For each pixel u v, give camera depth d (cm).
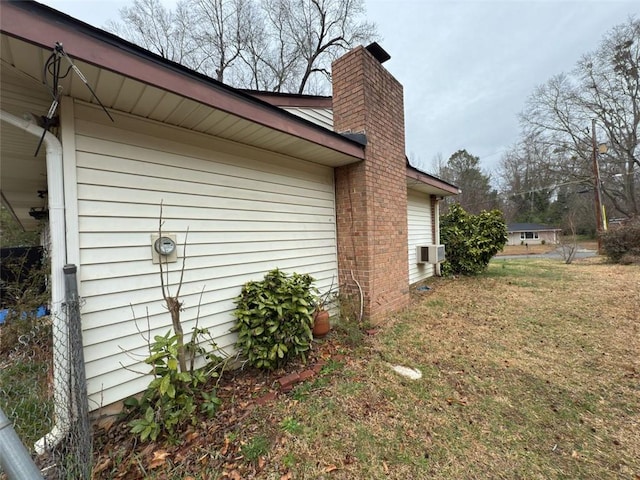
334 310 402
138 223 221
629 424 192
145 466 159
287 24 1215
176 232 243
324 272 394
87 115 197
